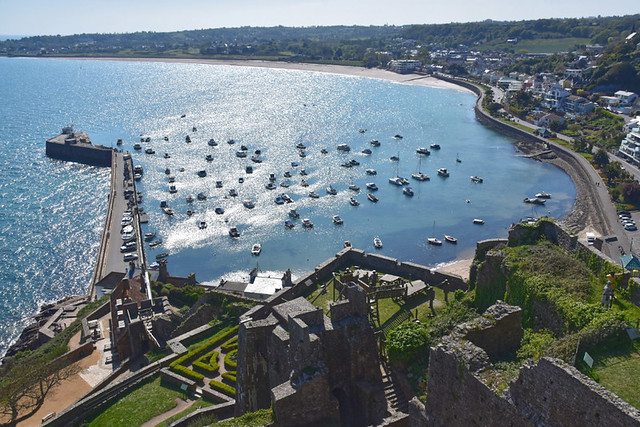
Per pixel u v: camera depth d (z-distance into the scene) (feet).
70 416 200.13
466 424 108.27
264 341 159.12
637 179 595.47
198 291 342.44
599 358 107.65
